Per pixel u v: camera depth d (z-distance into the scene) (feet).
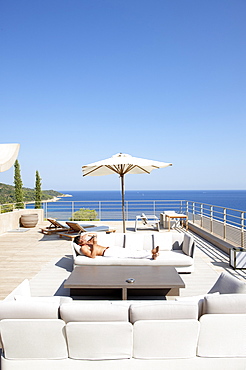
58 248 25.55
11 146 15.61
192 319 7.62
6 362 7.72
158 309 7.62
